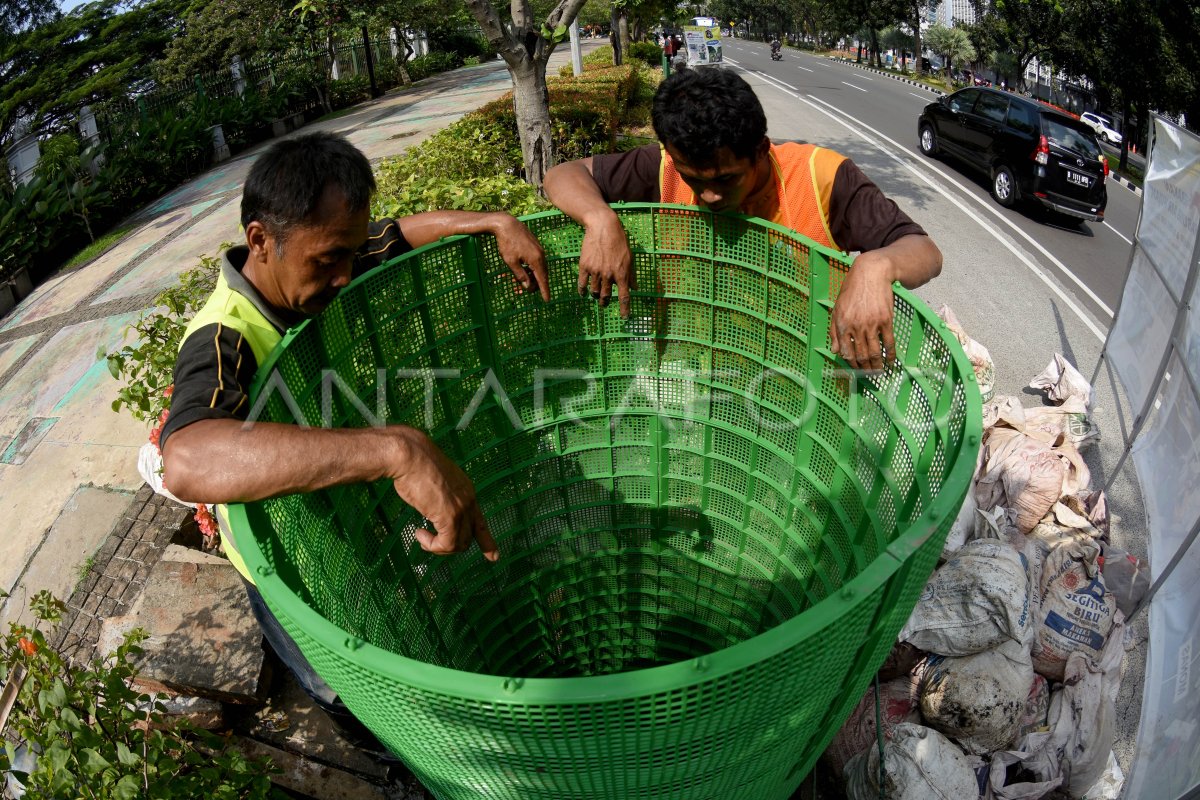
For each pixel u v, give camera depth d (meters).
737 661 1.07
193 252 8.18
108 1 23.64
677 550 3.24
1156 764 2.40
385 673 1.12
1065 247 9.30
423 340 2.47
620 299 2.47
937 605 2.57
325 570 1.87
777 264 2.40
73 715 2.01
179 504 4.04
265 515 1.54
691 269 2.62
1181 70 18.50
